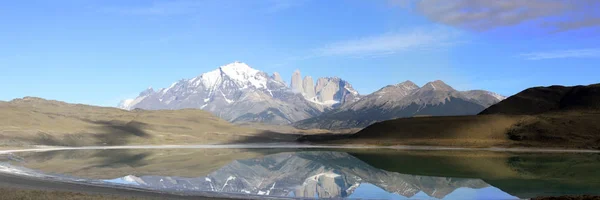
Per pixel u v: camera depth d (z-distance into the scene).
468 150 110.25
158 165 76.94
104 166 73.19
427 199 43.09
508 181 54.34
